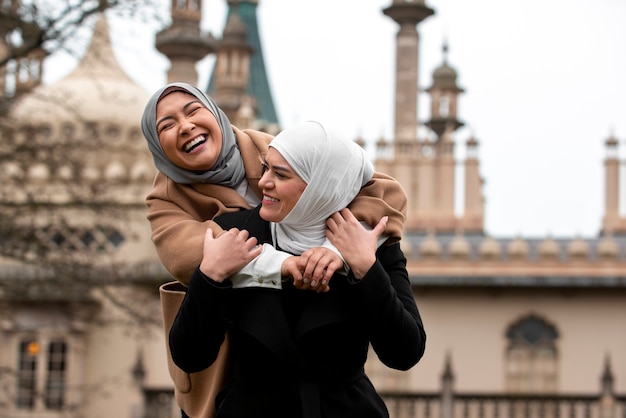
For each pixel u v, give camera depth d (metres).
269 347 4.81
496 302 45.81
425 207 50.94
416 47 57.53
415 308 5.09
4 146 24.42
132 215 42.66
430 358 45.62
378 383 45.69
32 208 24.94
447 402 41.91
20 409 44.12
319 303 4.87
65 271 25.84
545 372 45.56
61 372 44.69
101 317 44.25
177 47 49.31
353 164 4.90
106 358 45.06
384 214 5.01
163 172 5.32
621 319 45.56
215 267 4.81
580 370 45.59
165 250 5.10
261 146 5.45
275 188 4.86
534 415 42.00
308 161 4.82
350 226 4.88
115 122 46.03
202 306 4.79
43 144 24.70
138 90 47.44
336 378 4.95
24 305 44.22
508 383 45.59
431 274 45.34
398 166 51.25
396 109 57.44
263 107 75.00
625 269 44.97
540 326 45.75
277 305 4.85
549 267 45.22
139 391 42.25
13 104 24.62
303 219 4.91
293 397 4.94
